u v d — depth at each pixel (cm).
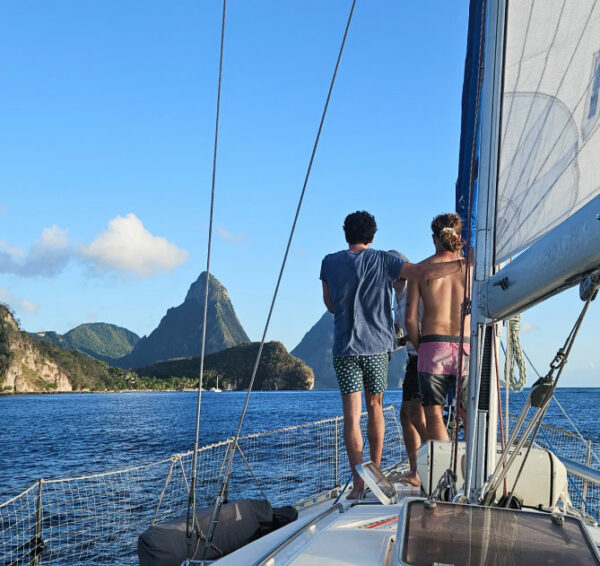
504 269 168
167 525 255
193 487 223
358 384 351
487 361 189
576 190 190
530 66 193
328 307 381
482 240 192
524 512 165
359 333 351
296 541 183
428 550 146
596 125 181
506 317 176
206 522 262
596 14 180
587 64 183
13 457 2956
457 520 160
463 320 208
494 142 194
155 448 3147
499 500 212
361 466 251
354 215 368
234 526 274
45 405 12231
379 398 358
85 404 12625
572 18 184
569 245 121
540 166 192
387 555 164
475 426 189
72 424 5834
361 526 197
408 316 352
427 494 260
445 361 335
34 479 2144
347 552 167
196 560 232
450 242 353
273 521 305
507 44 195
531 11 190
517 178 194
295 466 1199
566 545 148
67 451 3216
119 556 782
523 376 263
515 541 149
